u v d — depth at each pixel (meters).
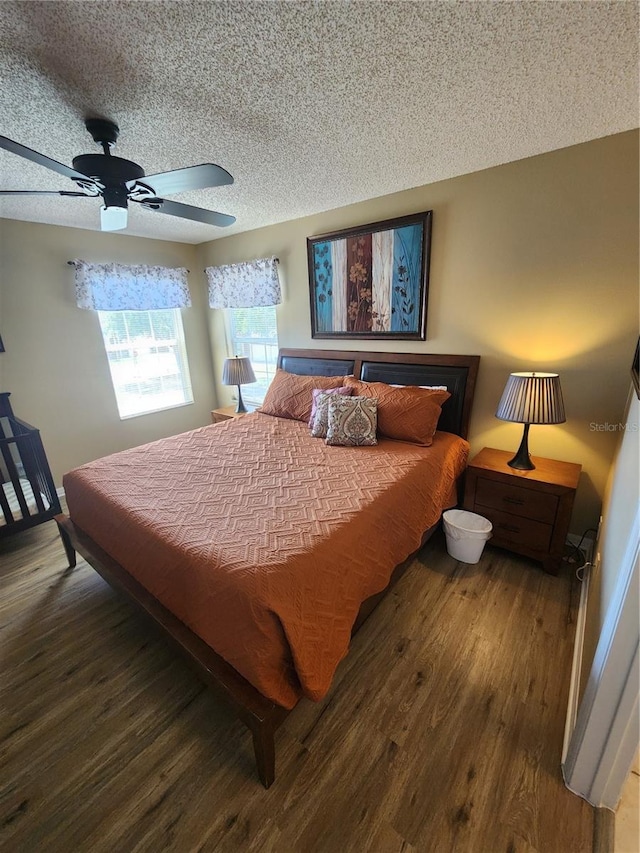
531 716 1.43
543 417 2.02
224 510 1.68
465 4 1.05
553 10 1.07
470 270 2.47
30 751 1.38
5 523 2.53
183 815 1.19
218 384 4.64
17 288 3.02
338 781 1.25
